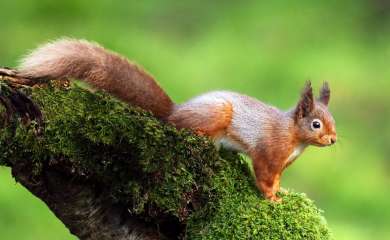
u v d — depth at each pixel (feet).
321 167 65.41
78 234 31.09
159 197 30.48
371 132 71.00
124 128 29.78
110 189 30.45
